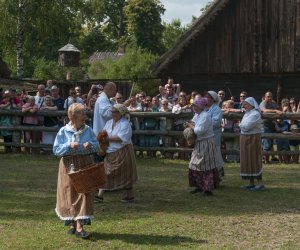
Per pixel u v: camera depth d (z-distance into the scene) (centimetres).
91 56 6047
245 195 1065
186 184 1181
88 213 741
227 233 787
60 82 2728
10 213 896
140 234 774
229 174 1330
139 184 1180
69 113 747
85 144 732
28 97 1823
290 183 1212
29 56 4444
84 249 703
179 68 2470
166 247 714
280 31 2375
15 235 764
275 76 2400
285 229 812
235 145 1555
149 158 1597
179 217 876
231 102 1602
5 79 2658
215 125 1155
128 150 976
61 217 749
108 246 717
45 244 722
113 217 870
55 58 5022
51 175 1288
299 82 2373
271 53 2388
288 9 2364
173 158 1602
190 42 2444
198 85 2477
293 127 1566
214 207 953
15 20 3394
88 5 3584
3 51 3838
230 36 2422
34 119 1678
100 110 998
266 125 1570
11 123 1683
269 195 1066
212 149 1057
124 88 2827
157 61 2444
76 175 715
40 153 1662
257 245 730
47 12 3412
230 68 2427
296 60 2358
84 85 2777
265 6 2388
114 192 1084
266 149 1557
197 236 769
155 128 1616
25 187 1134
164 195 1058
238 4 2412
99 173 722
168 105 1673
